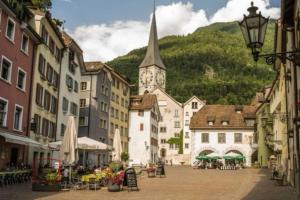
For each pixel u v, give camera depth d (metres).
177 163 99.56
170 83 176.25
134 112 81.19
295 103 18.55
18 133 29.97
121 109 75.62
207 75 181.75
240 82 148.12
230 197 19.56
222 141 74.50
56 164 34.34
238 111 77.69
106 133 65.81
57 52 40.91
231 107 79.25
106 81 66.00
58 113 41.62
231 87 146.25
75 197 18.61
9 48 27.80
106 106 65.88
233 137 74.12
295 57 9.09
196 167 65.81
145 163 78.94
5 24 27.03
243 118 75.56
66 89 44.50
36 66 33.75
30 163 33.19
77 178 25.41
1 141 26.95
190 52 193.62
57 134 41.25
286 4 17.81
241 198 19.12
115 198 18.48
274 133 48.81
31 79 32.50
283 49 25.30
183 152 101.56
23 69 30.83
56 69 40.66
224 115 76.88
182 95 148.25
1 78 26.55
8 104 27.92
